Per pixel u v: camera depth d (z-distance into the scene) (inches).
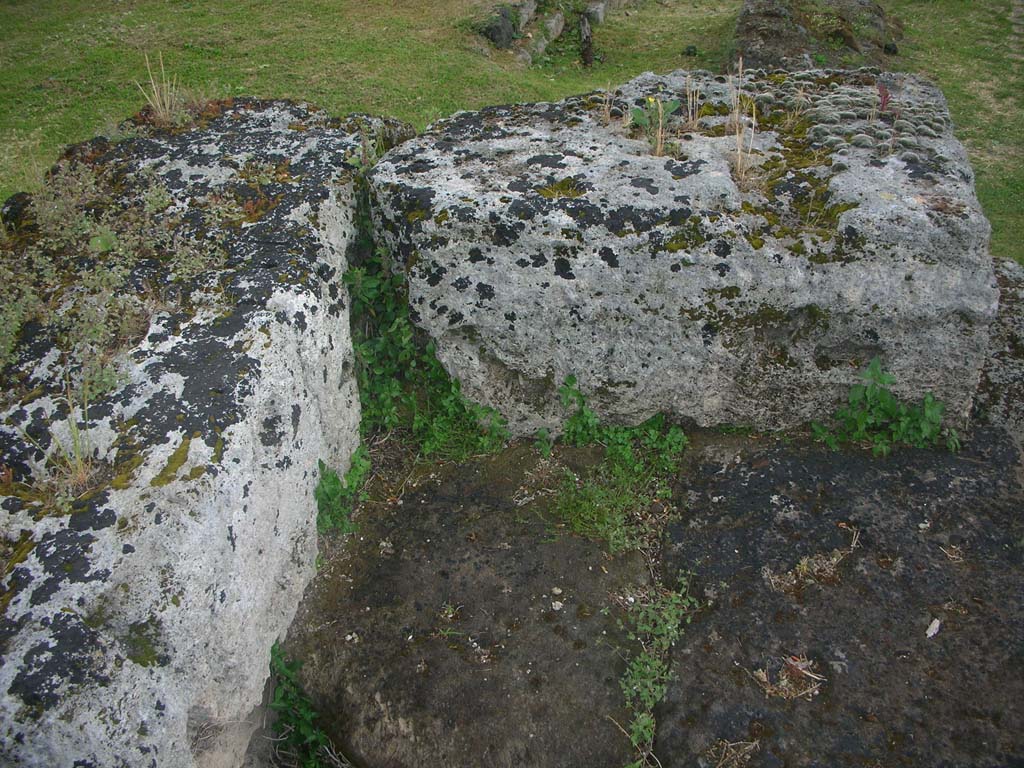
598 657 116.8
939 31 426.0
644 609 121.6
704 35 428.1
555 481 140.8
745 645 115.8
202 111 177.3
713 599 121.9
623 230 132.5
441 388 149.1
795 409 141.9
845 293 130.6
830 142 150.6
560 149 154.0
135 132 170.9
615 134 159.9
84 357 114.9
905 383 137.2
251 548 106.4
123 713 86.8
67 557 92.5
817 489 133.4
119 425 105.3
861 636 114.9
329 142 161.8
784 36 372.5
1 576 91.8
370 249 151.3
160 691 90.4
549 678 114.7
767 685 111.3
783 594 120.9
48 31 380.8
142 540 94.3
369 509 136.9
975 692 107.7
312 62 334.0
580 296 134.9
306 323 123.9
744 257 131.4
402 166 149.7
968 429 142.0
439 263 137.2
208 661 98.1
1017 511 128.3
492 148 155.7
